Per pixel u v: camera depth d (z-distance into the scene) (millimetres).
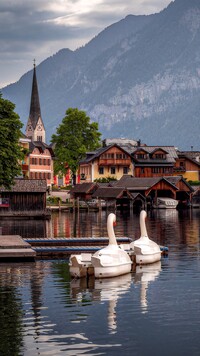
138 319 31891
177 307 34062
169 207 140750
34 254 49531
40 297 36500
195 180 171875
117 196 132000
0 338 29109
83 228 84312
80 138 153000
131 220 99938
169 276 42719
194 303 34844
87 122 154125
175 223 93188
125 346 28172
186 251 55938
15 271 45000
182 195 149500
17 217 107562
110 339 29016
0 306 34469
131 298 36156
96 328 30469
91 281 41094
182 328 30438
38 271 45000
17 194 107562
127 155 164125
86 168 166000
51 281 41188
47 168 175000
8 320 31781
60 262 49250
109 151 162875
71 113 152875
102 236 71750
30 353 27344
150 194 146375
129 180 146500
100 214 119688
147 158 167625
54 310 33562
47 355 27125
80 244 58938
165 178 147125
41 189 107812
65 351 27562
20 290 38406
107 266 41969
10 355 27141
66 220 102375
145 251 47531
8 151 82438
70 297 36438
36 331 30062
